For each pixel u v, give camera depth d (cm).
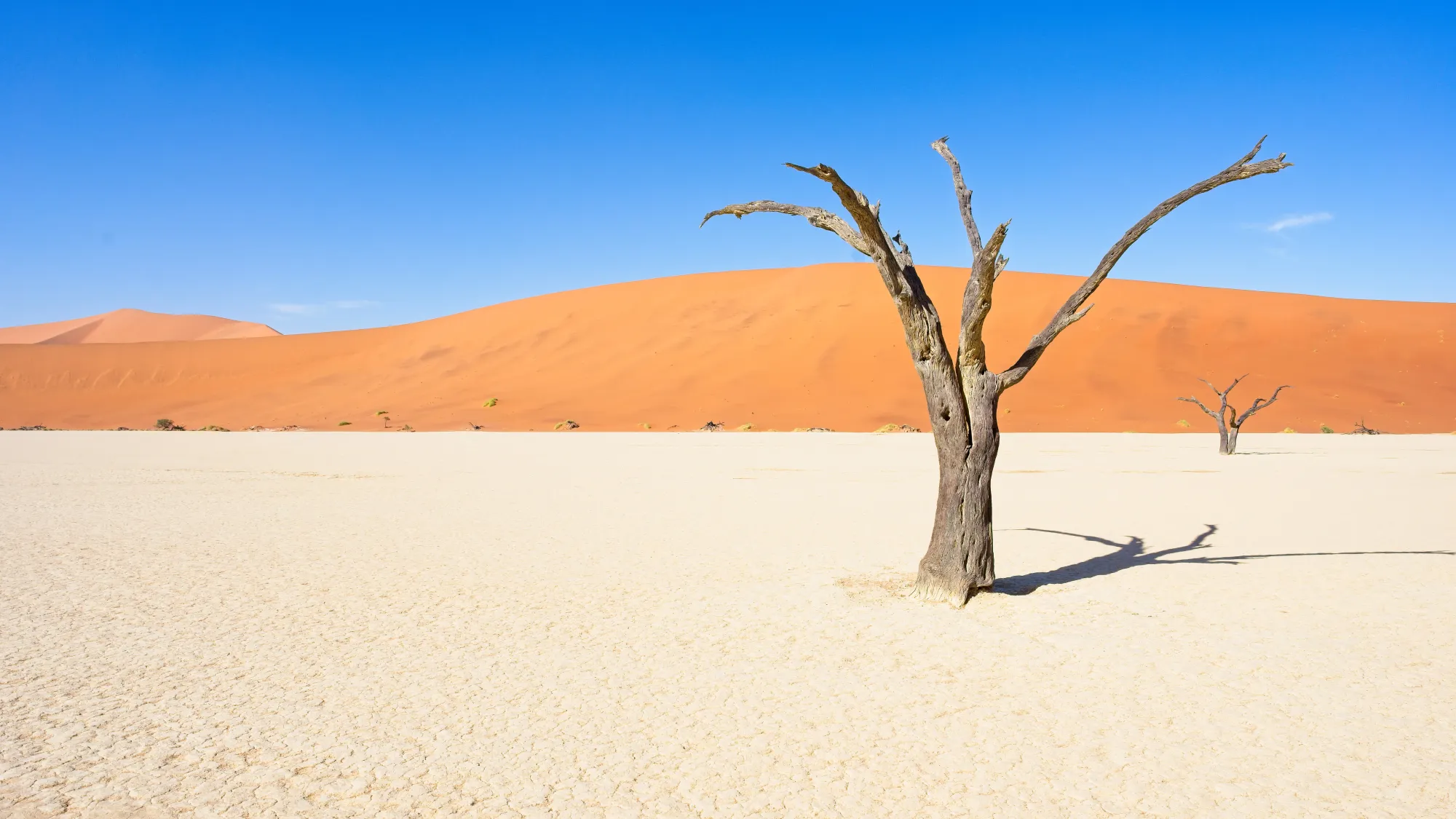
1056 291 8400
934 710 526
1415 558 1019
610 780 428
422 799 409
